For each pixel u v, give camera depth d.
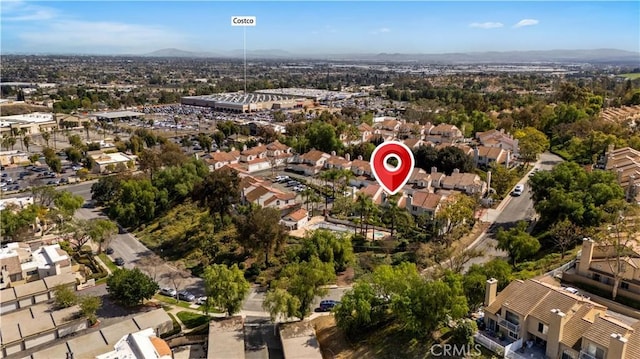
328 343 66.31
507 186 128.12
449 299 60.44
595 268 70.25
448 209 99.69
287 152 171.62
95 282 88.19
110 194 133.00
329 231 95.88
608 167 123.31
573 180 102.75
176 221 116.75
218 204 109.94
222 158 161.12
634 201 96.69
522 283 62.59
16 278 83.88
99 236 100.38
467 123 195.88
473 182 124.31
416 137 176.88
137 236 113.25
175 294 83.94
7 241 102.75
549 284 64.75
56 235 107.69
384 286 68.88
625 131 160.75
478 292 66.31
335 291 82.44
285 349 62.84
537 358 55.47
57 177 159.50
